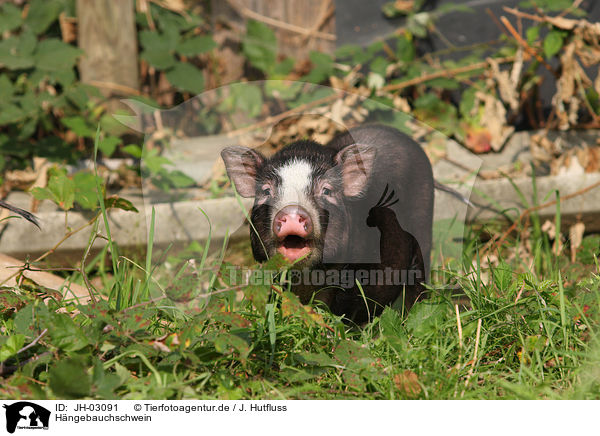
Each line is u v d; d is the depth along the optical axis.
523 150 2.64
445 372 1.90
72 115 2.74
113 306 2.02
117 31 2.73
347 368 1.90
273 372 1.91
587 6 2.67
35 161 2.65
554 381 1.91
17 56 2.63
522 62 2.65
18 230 2.49
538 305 2.00
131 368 1.92
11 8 2.72
